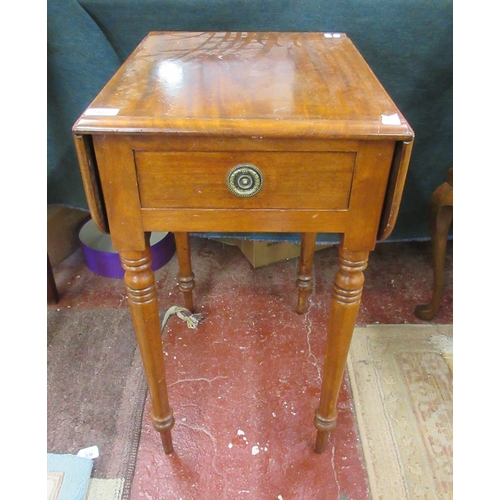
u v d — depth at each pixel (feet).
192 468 2.94
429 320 4.05
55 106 3.79
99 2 3.28
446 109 3.78
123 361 3.66
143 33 3.45
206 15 3.36
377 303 4.25
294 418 3.24
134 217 2.07
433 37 3.43
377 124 1.83
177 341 3.84
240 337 3.88
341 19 3.36
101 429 3.17
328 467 2.95
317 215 2.08
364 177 1.97
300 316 4.10
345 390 3.43
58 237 4.68
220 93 2.08
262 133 1.82
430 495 2.79
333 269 4.67
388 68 3.59
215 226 2.11
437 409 3.30
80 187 4.22
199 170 1.95
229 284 4.47
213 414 3.26
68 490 2.76
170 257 4.78
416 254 4.88
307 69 2.39
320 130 1.81
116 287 4.43
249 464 2.96
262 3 3.29
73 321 4.03
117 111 1.88
